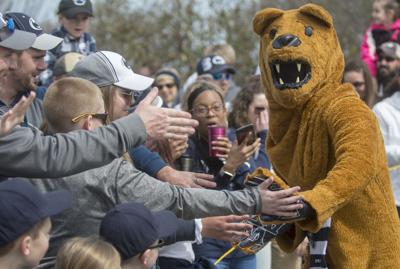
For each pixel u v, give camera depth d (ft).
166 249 21.26
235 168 22.86
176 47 66.39
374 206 18.79
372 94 28.14
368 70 28.07
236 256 23.53
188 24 66.49
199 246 23.08
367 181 18.12
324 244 18.74
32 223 14.79
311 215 17.75
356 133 18.24
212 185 20.51
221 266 23.30
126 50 66.23
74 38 30.37
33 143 15.72
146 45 66.49
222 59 35.14
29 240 14.84
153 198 17.47
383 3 37.09
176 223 17.02
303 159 19.06
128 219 16.14
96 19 67.31
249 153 22.91
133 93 20.33
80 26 30.45
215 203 17.54
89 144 15.89
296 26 19.31
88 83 18.01
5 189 14.88
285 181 19.66
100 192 17.25
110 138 16.02
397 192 26.81
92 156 15.90
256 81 27.55
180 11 66.90
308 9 19.36
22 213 14.71
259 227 19.39
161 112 16.47
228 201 17.58
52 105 17.71
